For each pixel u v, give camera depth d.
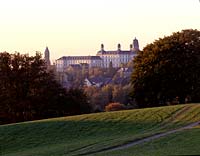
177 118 82.62
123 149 59.31
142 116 85.50
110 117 86.56
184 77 120.38
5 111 122.94
